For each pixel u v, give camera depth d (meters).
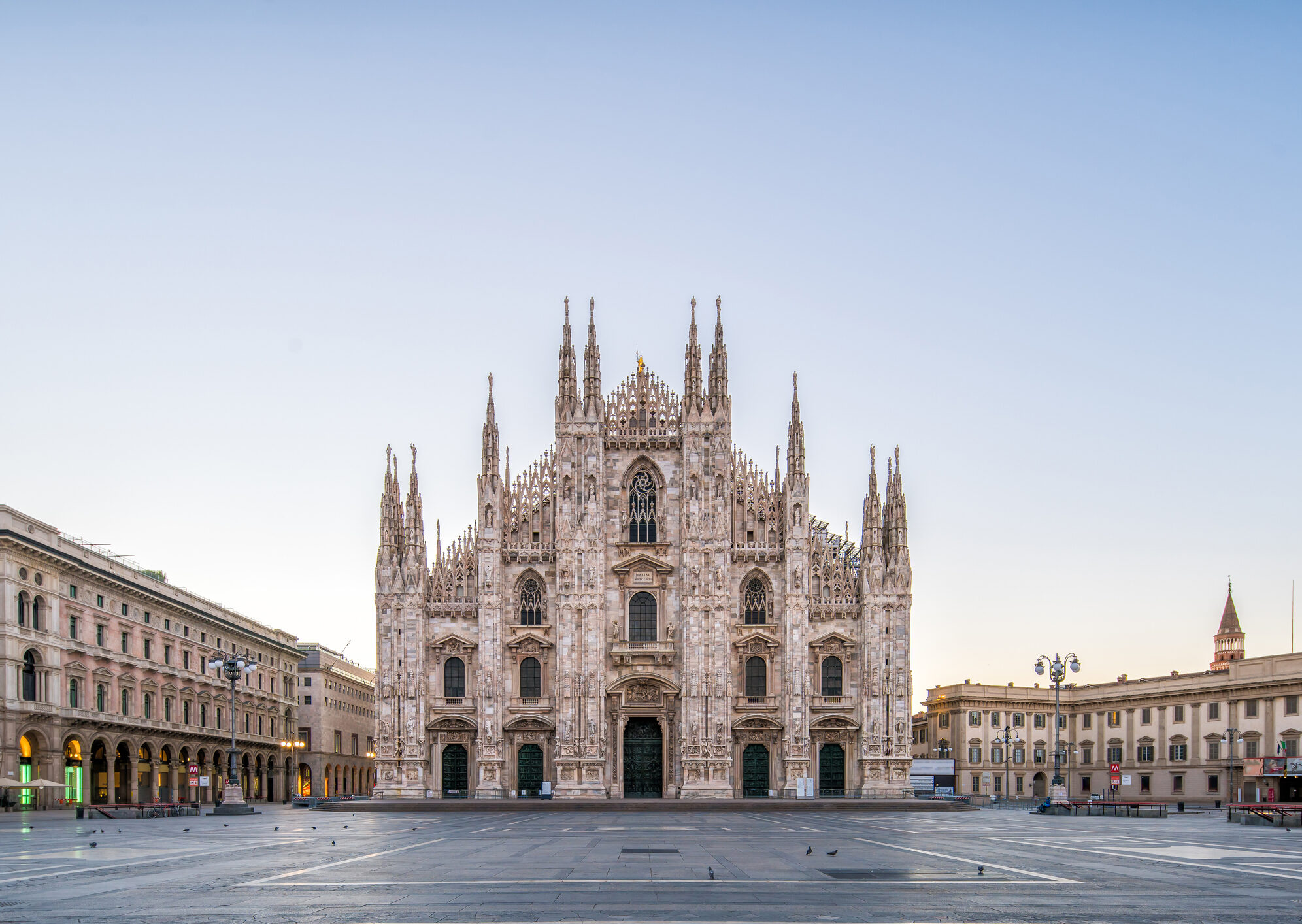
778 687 115.88
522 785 115.06
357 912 25.84
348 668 196.50
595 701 113.44
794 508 116.88
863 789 113.06
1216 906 26.94
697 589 114.94
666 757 114.25
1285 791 137.00
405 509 117.38
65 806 105.50
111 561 116.75
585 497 116.62
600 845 48.62
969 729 172.38
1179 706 156.12
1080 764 173.50
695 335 119.56
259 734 154.75
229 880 32.91
